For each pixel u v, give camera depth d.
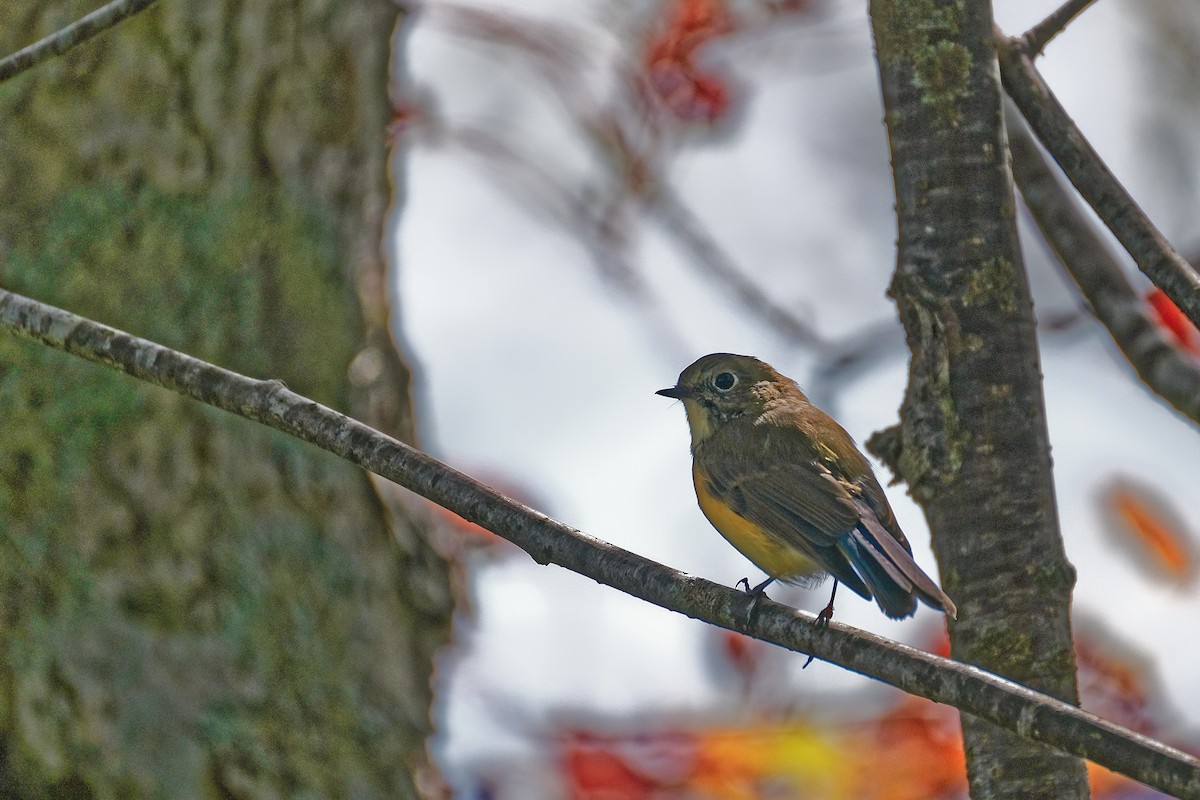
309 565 11.66
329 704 11.48
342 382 12.08
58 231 11.43
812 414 9.66
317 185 12.24
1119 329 10.36
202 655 11.17
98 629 10.96
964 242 8.32
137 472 11.22
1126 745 6.04
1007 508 8.19
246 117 11.95
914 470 8.41
